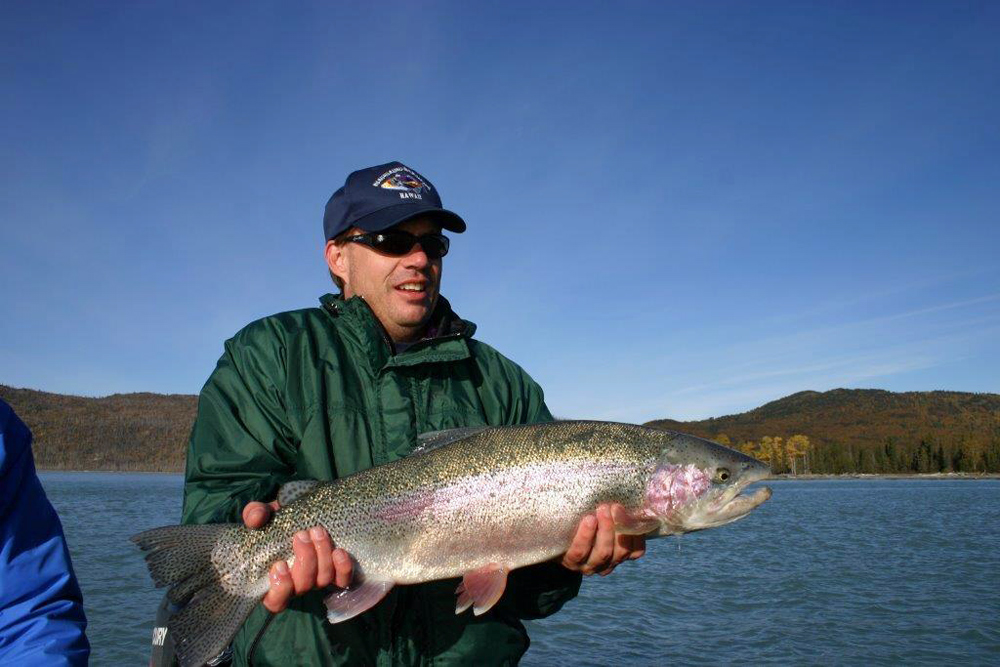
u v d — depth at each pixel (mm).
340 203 992
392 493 868
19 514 601
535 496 935
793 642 2895
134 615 3113
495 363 1036
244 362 849
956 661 2646
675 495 1007
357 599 812
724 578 4391
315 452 845
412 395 920
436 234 972
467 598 870
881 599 3746
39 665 560
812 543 6477
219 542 788
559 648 2809
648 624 3191
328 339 906
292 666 774
